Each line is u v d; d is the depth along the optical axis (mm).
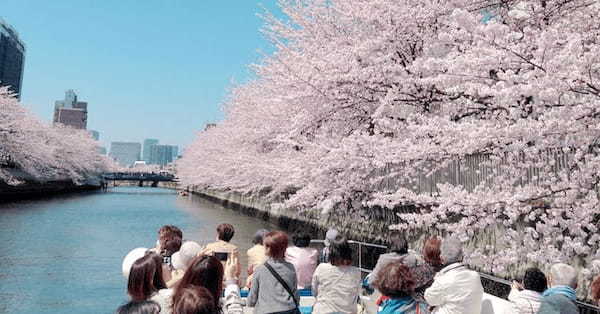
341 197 9953
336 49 10531
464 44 7051
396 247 4395
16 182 35406
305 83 10062
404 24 9203
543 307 3178
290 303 3602
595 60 4875
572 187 5375
